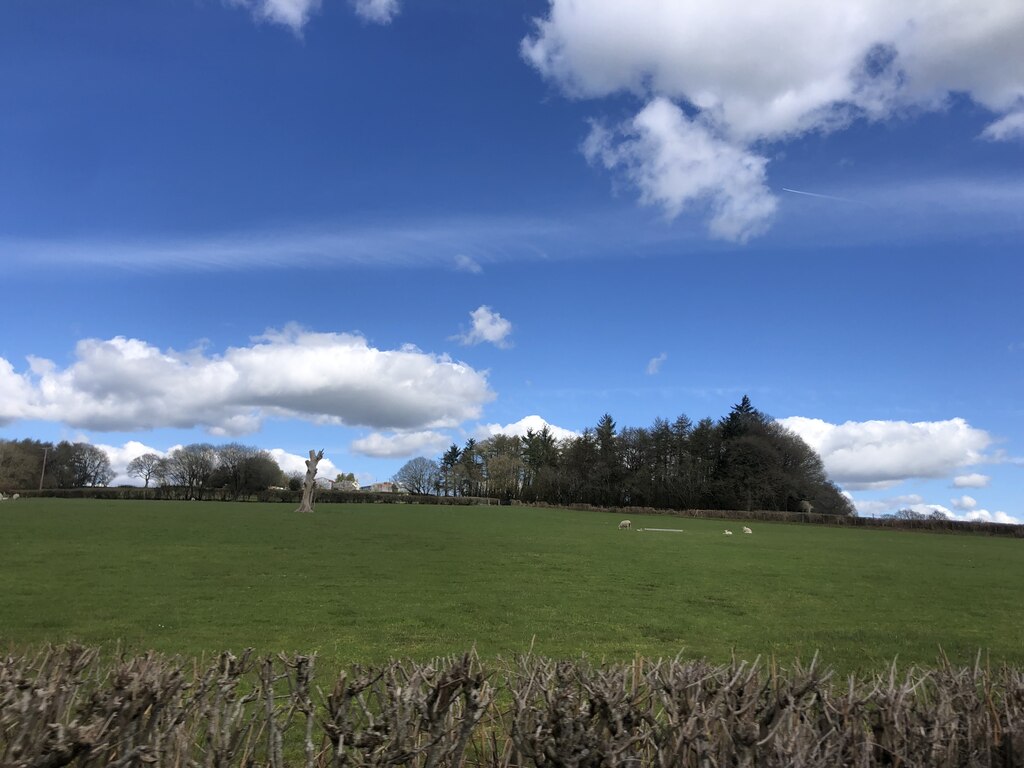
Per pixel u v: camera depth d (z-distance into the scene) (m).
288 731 6.83
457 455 169.62
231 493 108.31
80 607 15.27
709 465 118.88
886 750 4.05
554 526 54.31
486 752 4.35
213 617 14.42
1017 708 4.62
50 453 132.25
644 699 4.39
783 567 28.56
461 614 15.49
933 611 18.16
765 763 3.60
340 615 14.99
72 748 3.21
